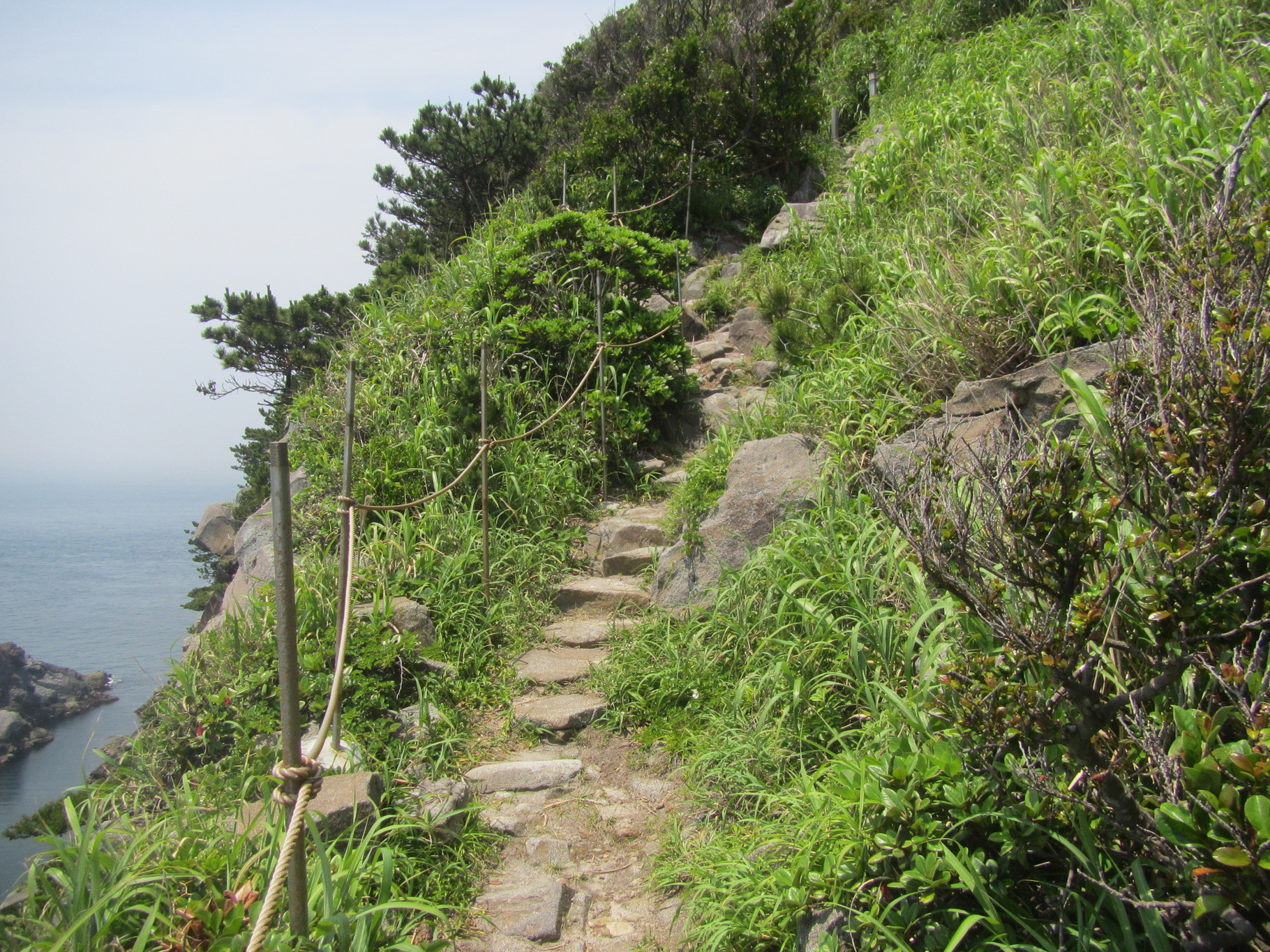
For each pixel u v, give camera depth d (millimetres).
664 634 4574
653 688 4273
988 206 5871
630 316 7480
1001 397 4090
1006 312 4492
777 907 2574
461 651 4523
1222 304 2215
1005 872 2201
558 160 11727
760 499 4781
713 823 3330
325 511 5465
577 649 4836
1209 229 2527
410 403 6508
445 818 3172
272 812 2738
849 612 3711
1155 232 4168
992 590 2266
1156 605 2006
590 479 6680
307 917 2158
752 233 11172
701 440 7262
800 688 3418
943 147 8000
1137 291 3395
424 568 5004
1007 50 9680
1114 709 1981
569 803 3604
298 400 6992
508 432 6352
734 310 9438
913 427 4570
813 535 4105
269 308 15719
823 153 12117
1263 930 1769
